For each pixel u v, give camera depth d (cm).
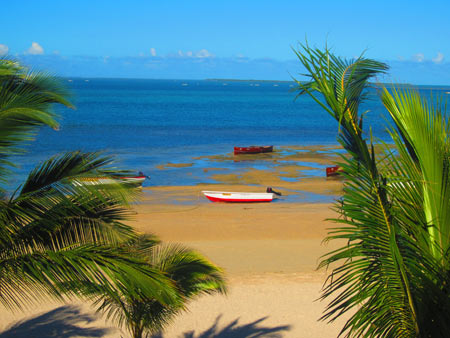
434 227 411
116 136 6006
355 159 407
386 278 398
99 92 19012
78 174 567
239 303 1288
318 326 1150
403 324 398
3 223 554
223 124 7819
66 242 577
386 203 401
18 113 538
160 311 762
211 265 810
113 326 1134
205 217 2434
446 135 411
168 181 3469
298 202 2866
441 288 396
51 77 582
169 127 7162
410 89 418
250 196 2825
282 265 1627
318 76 391
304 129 7250
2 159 579
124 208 616
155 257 793
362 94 436
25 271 537
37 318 1177
